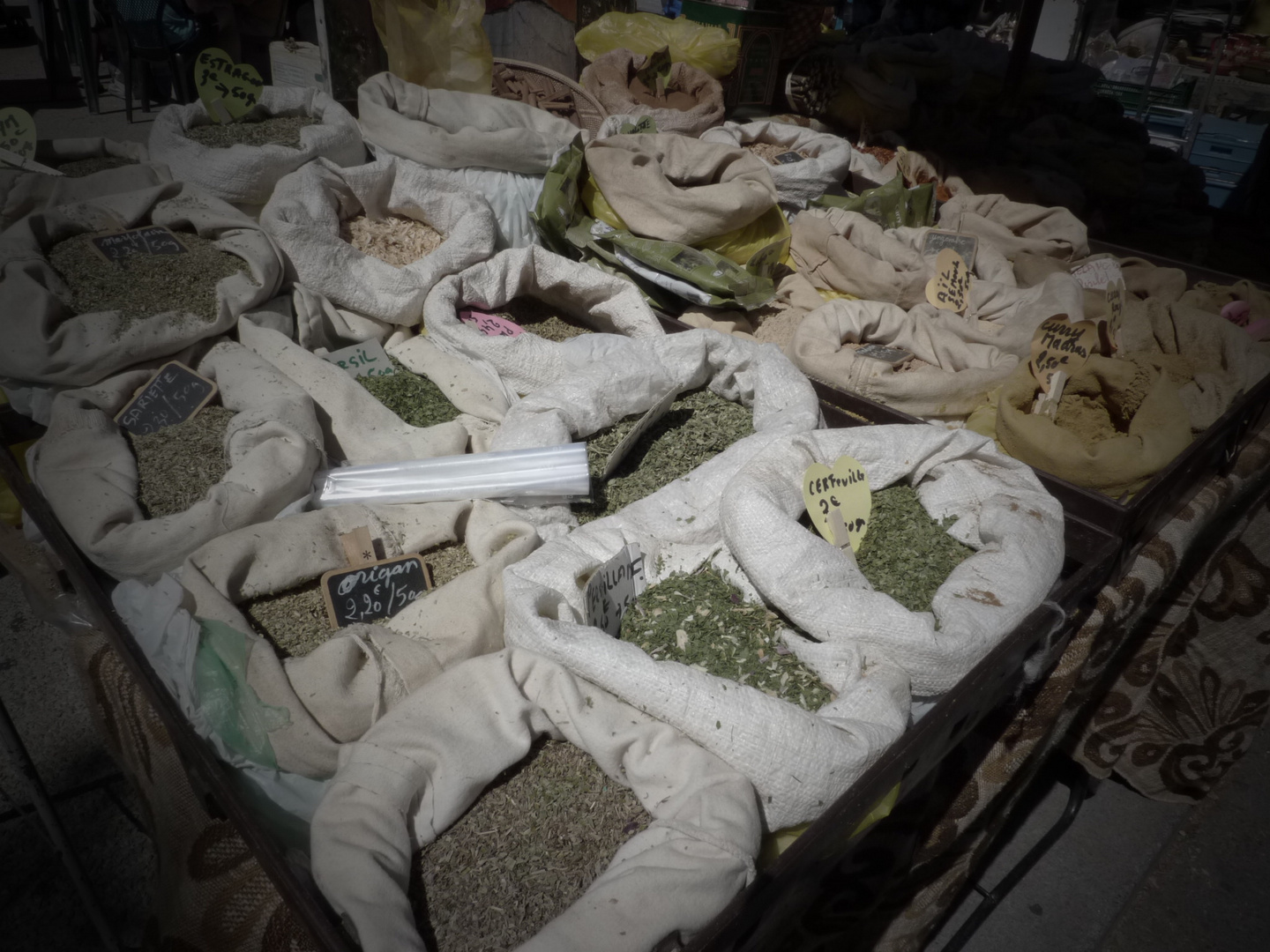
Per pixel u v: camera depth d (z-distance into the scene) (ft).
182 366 5.64
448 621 4.26
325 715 3.82
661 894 2.97
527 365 6.45
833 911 4.93
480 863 3.36
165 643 4.01
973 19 14.07
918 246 9.09
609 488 5.68
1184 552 6.45
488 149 7.93
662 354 6.23
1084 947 6.51
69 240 6.31
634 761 3.56
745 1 11.99
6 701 7.60
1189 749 7.51
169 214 6.59
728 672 4.35
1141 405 6.43
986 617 4.41
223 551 4.40
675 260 7.66
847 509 5.11
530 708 3.70
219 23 15.10
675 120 10.09
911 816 4.61
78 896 6.19
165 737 4.26
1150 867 7.20
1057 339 6.68
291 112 8.21
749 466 5.07
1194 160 14.51
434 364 6.50
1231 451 6.95
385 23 8.81
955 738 4.36
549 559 4.44
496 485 5.10
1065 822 7.40
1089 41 14.64
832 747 3.56
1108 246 10.20
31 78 19.15
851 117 12.10
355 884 2.99
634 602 4.82
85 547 4.55
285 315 6.38
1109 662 6.59
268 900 3.67
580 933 2.85
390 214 7.93
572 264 7.42
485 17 12.05
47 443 5.00
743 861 3.17
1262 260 11.57
